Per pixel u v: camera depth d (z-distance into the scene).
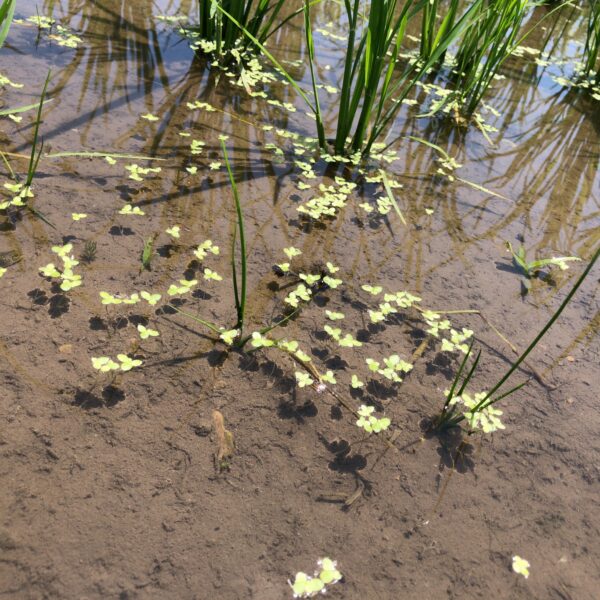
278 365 0.23
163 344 0.23
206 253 0.28
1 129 0.32
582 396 0.25
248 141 0.37
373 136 0.38
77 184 0.30
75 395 0.21
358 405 0.23
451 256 0.31
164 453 0.20
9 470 0.18
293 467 0.20
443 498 0.20
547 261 0.31
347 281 0.28
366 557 0.18
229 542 0.18
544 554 0.19
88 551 0.17
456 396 0.23
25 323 0.22
